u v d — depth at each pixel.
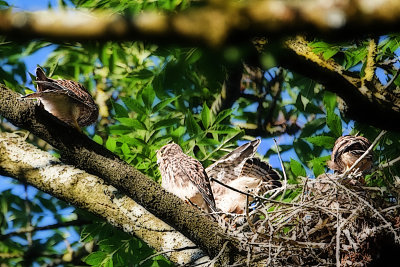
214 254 8.73
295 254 8.70
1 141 9.47
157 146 13.26
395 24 2.96
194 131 13.54
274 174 13.36
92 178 9.30
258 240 8.88
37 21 2.94
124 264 12.21
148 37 3.06
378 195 9.57
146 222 9.17
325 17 3.00
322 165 12.70
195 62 4.61
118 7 9.70
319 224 9.04
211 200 12.72
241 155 13.56
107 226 12.59
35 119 8.60
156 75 13.54
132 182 8.52
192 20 3.05
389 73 10.59
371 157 11.39
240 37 3.08
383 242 8.79
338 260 8.07
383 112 6.09
